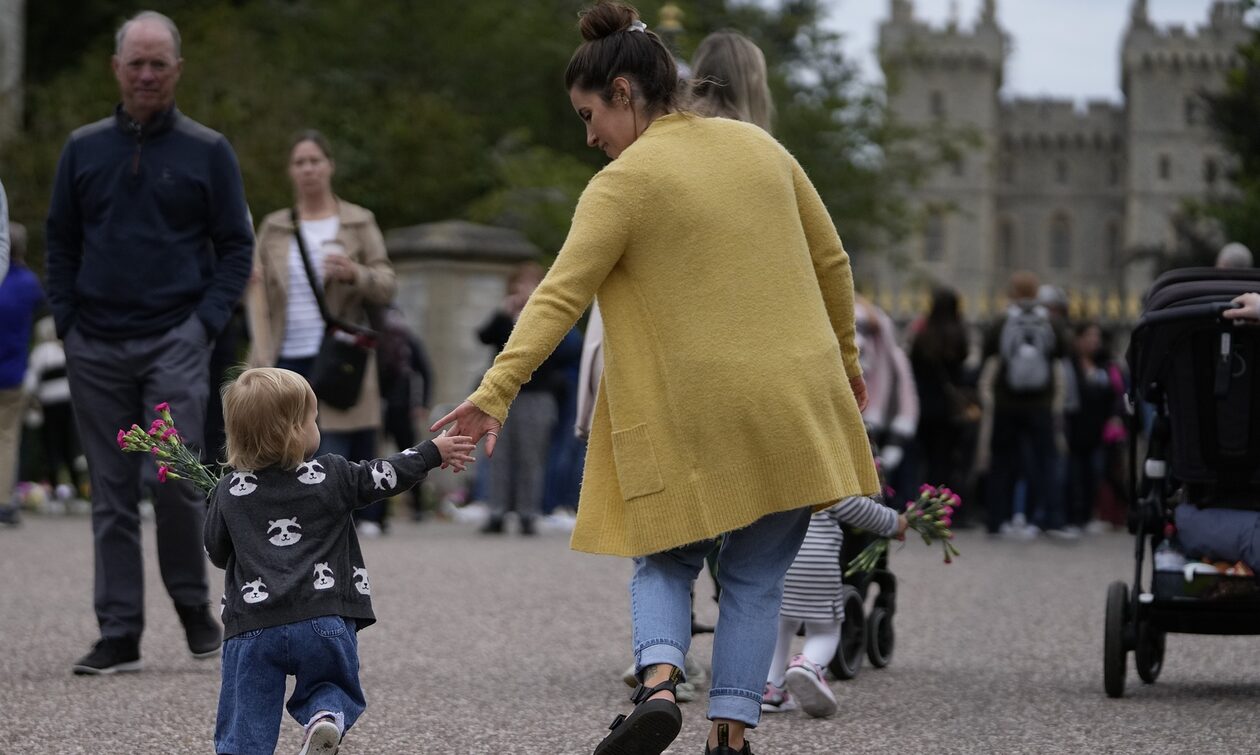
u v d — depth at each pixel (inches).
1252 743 291.3
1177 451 350.0
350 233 547.5
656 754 223.6
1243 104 1157.1
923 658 400.2
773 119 320.5
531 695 337.4
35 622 439.5
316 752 224.4
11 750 275.9
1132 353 358.3
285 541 229.9
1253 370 340.8
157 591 518.3
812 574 321.7
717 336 226.8
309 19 1839.3
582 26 242.1
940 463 849.5
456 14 1866.4
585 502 233.9
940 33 6328.7
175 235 369.1
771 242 231.9
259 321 542.3
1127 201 6584.6
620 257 231.0
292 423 231.5
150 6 1841.8
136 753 275.0
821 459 227.3
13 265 754.8
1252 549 340.8
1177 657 406.9
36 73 1860.2
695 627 352.8
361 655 390.3
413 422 827.4
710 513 225.5
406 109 1603.1
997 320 832.9
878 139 2073.1
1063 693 348.2
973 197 6397.6
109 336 363.9
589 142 243.6
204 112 1357.0
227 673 230.4
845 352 250.7
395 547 682.2
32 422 933.8
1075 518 883.4
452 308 1052.5
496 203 1526.8
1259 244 1174.3
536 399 758.5
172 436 255.0
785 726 307.0
